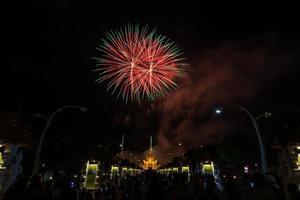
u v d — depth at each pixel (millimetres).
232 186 13500
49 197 10523
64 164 50406
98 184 43094
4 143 29484
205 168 48250
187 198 13539
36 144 45281
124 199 20125
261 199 10469
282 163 32969
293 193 10156
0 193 27891
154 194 13039
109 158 77062
